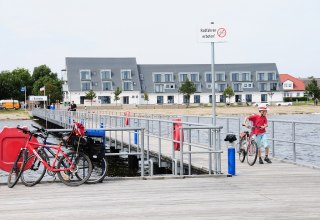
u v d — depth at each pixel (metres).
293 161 14.39
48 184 10.40
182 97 116.25
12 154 10.44
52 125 56.59
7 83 139.00
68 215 7.46
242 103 112.94
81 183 10.23
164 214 7.48
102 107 96.25
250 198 8.74
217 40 12.66
